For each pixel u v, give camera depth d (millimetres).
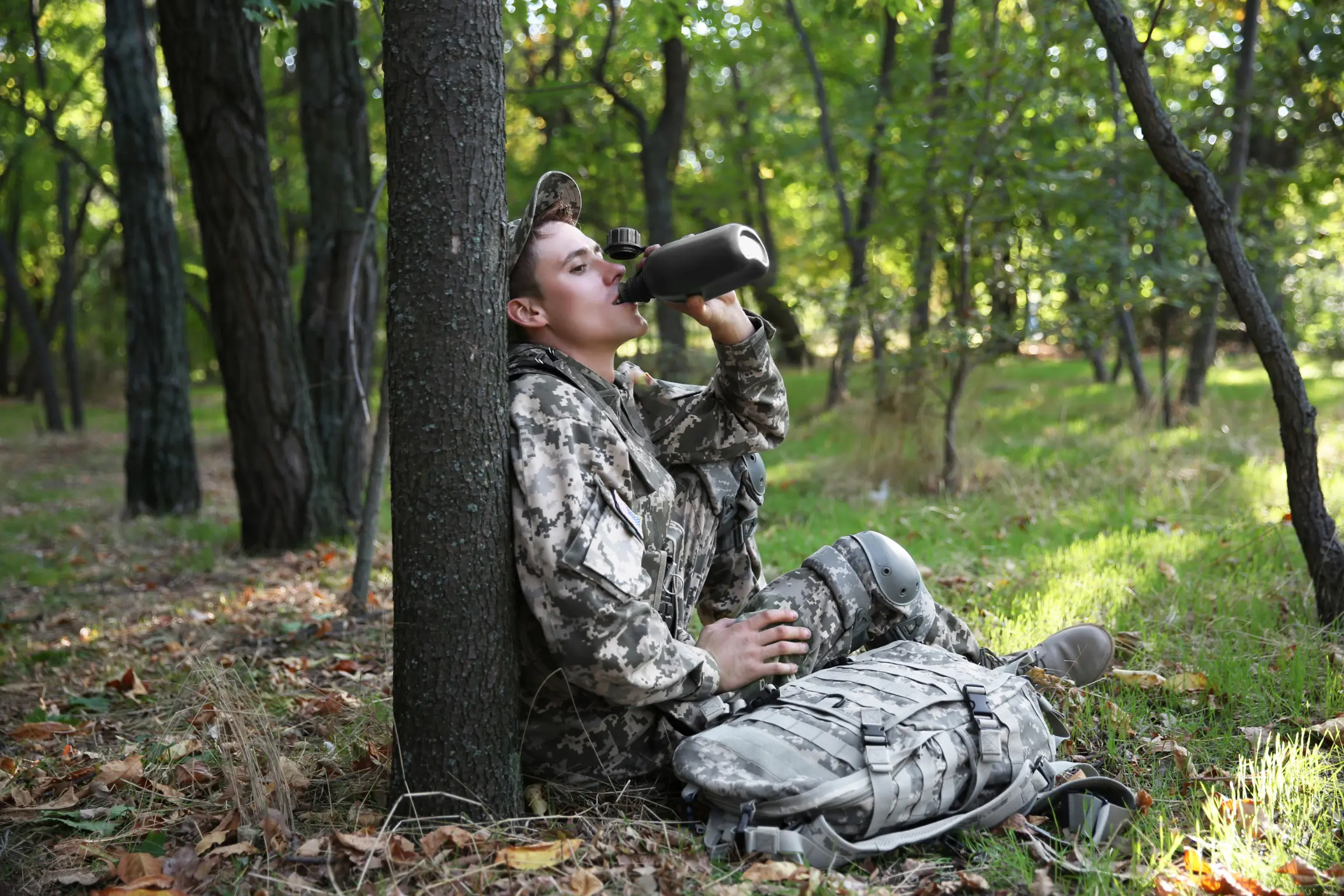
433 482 2111
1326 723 2592
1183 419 9180
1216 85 8734
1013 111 6746
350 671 3779
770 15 11156
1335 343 17516
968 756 2133
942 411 7586
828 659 2531
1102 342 8438
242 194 6516
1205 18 8578
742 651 2330
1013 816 2137
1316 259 9641
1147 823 2160
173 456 8969
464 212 2102
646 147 11008
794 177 13453
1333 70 8484
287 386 6746
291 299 6789
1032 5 7746
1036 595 3939
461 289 2100
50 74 15359
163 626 4836
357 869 2053
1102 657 2916
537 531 2111
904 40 10852
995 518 5816
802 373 18812
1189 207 7703
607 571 2076
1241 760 2330
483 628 2146
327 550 6551
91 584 6145
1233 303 3463
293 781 2514
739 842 2061
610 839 2158
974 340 6555
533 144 15469
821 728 2119
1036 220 7324
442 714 2160
